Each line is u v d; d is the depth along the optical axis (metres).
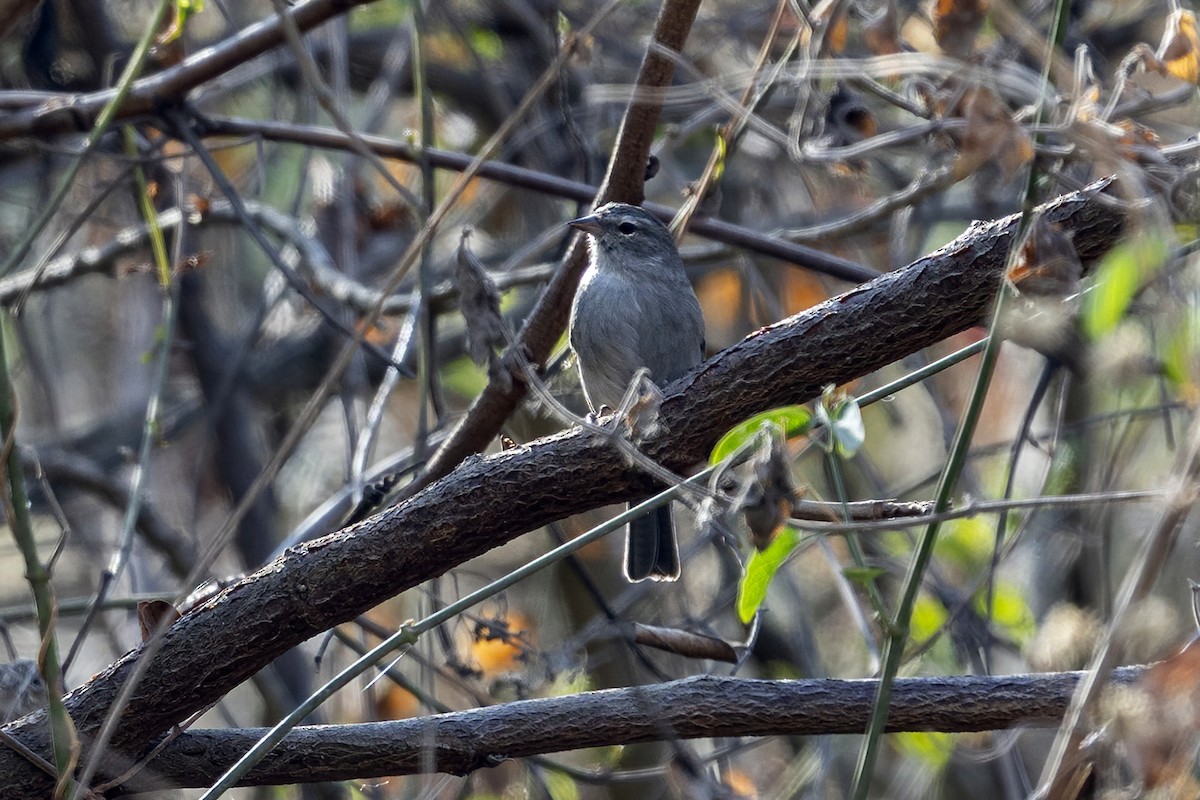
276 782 7.30
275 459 6.33
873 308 6.74
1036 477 12.70
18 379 15.28
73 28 12.96
